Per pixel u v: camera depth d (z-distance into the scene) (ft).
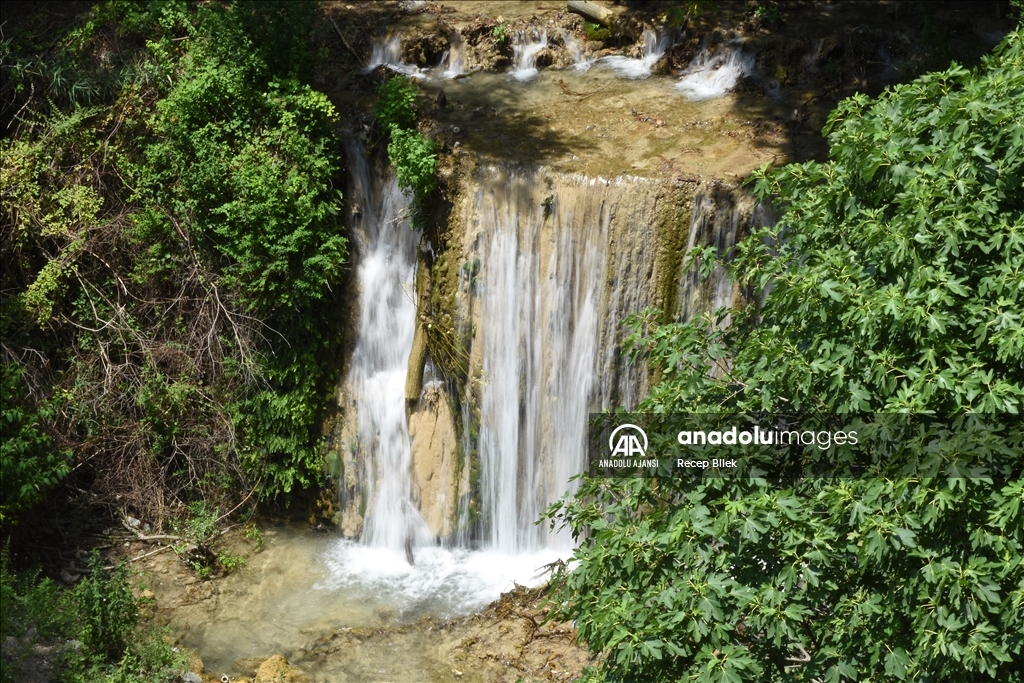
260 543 48.11
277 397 48.34
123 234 48.98
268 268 46.75
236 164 47.78
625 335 44.27
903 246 26.32
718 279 43.01
